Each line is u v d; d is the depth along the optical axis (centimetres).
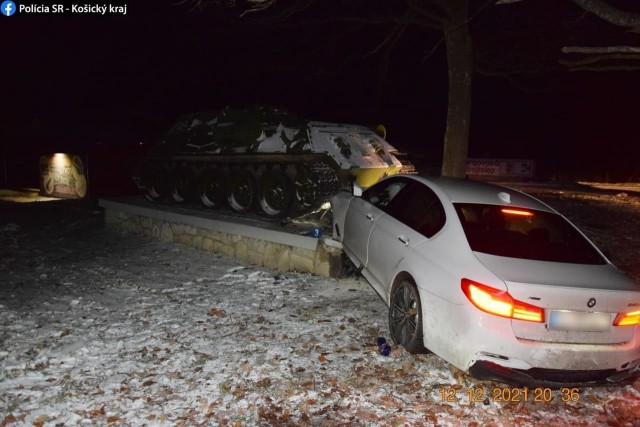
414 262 518
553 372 427
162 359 534
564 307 425
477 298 436
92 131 2439
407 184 632
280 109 1073
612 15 436
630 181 2967
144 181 1316
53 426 419
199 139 1164
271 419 425
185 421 423
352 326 615
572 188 2314
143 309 695
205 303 710
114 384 484
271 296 729
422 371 503
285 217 989
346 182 995
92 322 649
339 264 795
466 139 1006
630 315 436
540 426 422
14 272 919
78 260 1004
